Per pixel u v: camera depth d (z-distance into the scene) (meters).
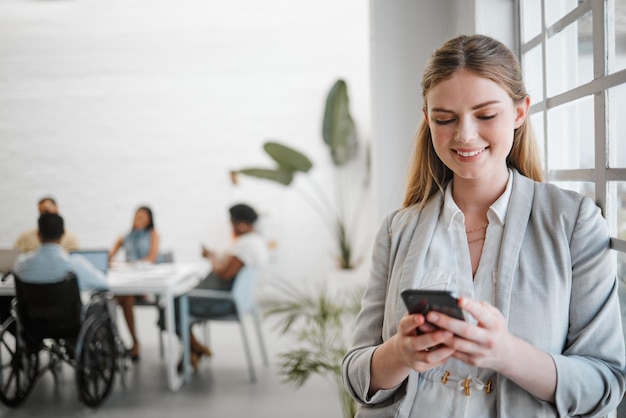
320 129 5.98
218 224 6.02
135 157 6.01
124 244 4.80
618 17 1.09
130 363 4.35
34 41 5.92
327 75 5.96
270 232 5.96
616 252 1.12
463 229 1.04
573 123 1.39
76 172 6.00
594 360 0.94
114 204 6.02
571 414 0.93
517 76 0.97
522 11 1.62
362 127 5.95
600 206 1.16
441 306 0.83
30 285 3.30
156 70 5.98
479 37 0.98
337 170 5.96
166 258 4.81
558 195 1.01
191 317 4.02
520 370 0.88
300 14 5.95
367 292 1.13
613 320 0.96
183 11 5.94
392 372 0.96
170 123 6.01
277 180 5.41
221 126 6.01
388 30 1.94
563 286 0.96
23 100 5.95
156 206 6.04
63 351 3.89
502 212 1.02
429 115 0.99
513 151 1.10
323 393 3.62
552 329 0.94
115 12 5.93
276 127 6.01
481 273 1.00
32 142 5.96
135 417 3.32
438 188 1.12
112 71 5.96
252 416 3.28
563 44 1.41
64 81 5.95
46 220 3.30
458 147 0.96
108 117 5.98
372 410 1.05
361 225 5.95
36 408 3.50
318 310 2.65
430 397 0.99
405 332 0.87
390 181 1.95
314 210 6.00
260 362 4.27
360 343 1.09
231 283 3.98
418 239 1.06
